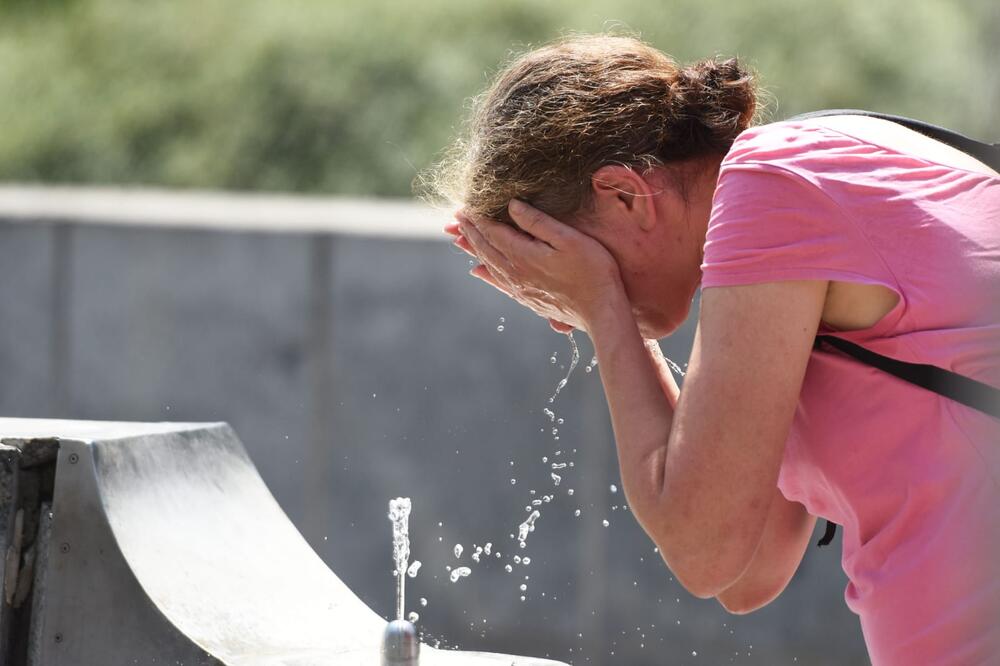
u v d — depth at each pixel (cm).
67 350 1648
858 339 485
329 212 1730
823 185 476
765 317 478
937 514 476
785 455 527
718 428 481
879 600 490
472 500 1595
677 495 488
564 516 1584
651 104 541
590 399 1575
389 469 1606
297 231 1616
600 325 536
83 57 3036
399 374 1608
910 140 495
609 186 538
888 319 476
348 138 2764
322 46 2880
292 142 2781
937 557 475
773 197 479
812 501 534
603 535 1577
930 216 472
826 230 474
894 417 480
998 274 468
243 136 2802
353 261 1612
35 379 1653
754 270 479
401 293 1606
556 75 552
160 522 607
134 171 2817
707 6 2806
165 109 2883
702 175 541
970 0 2820
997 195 479
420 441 1603
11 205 1709
